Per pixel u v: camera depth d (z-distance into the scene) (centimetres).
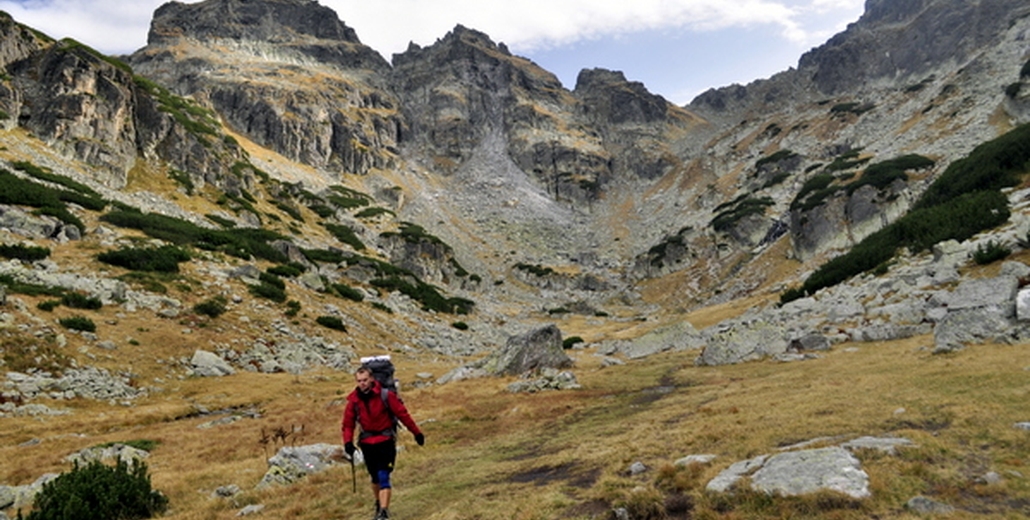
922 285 3794
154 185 7688
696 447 1133
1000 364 1616
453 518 891
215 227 7312
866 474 781
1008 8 15862
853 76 19800
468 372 3962
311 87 17712
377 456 852
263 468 1572
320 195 12394
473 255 13600
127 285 4506
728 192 14462
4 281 3684
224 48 19650
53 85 7231
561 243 15050
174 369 3625
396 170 17588
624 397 2452
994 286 2856
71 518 999
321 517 1022
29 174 5759
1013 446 860
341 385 3984
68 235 5000
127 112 8050
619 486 934
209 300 4856
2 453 1945
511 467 1270
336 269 8194
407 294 8375
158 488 1356
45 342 3173
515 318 9931
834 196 8656
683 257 12075
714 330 5375
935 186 6297
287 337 4878
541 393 2881
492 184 17975
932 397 1271
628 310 10762
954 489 722
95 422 2562
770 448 1020
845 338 3262
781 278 8581
